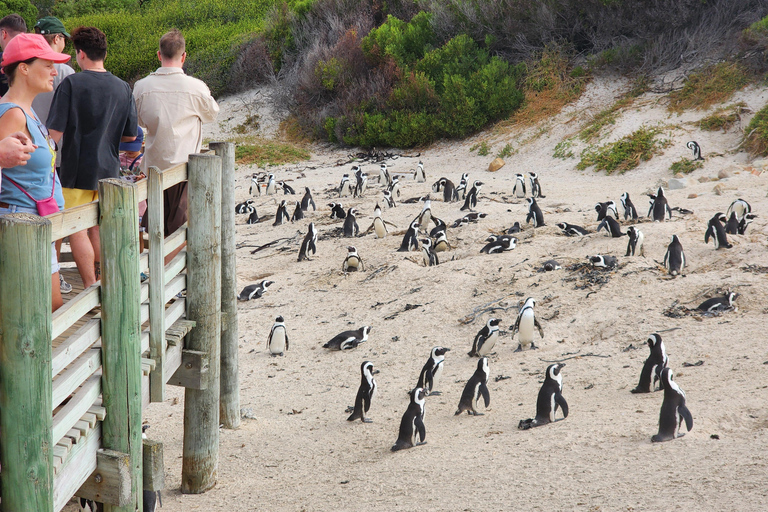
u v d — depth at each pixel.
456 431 6.62
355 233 16.34
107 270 3.64
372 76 32.12
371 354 9.66
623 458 5.21
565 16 29.80
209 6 44.78
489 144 26.89
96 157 5.00
